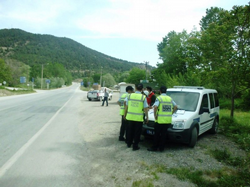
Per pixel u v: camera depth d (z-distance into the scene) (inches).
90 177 160.7
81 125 368.2
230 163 196.4
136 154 215.6
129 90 266.1
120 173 169.2
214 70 426.6
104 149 231.3
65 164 184.4
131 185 149.4
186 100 276.4
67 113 522.0
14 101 863.1
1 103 754.8
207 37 412.2
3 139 256.5
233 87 412.5
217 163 197.0
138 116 227.8
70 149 226.8
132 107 230.8
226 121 402.0
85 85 5098.4
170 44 1713.8
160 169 176.2
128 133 237.9
